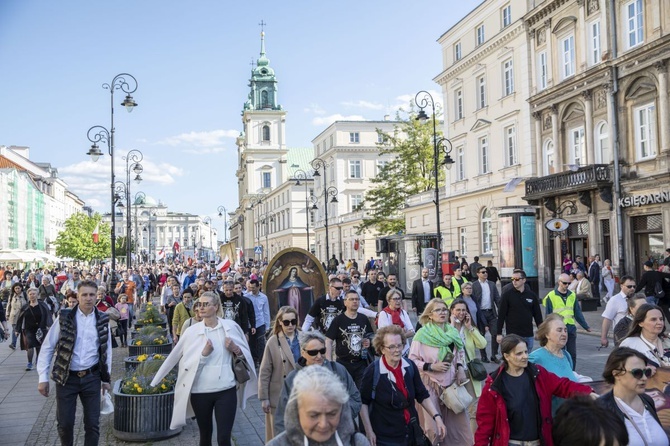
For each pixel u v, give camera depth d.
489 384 5.11
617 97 28.27
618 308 10.01
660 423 4.79
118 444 8.45
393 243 35.22
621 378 4.43
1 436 9.02
